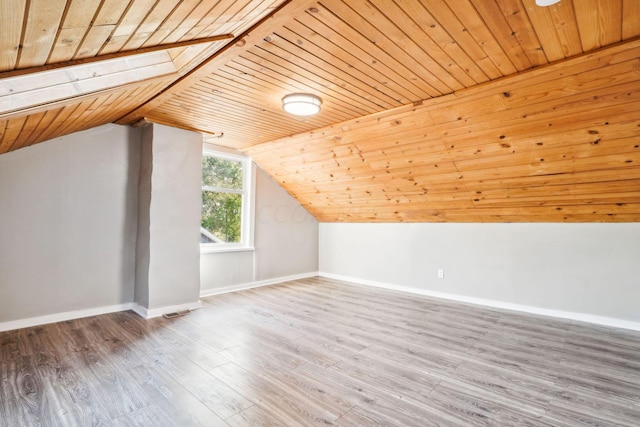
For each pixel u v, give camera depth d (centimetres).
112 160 341
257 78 238
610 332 301
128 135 353
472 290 411
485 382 208
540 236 363
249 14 155
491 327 315
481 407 180
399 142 333
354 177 423
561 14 161
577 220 338
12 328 284
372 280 513
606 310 323
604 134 241
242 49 195
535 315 356
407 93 261
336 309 373
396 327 312
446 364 233
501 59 207
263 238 496
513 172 310
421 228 459
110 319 320
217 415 171
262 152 450
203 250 425
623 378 213
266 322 322
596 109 226
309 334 291
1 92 126
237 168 470
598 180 281
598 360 240
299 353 250
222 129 366
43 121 212
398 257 483
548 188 311
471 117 272
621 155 251
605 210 311
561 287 349
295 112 287
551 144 266
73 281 316
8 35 88
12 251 284
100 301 333
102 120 306
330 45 193
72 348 251
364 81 242
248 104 290
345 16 166
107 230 338
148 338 274
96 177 331
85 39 114
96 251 330
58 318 308
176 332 289
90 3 89
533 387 202
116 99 232
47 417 167
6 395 186
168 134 345
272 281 510
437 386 203
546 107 239
